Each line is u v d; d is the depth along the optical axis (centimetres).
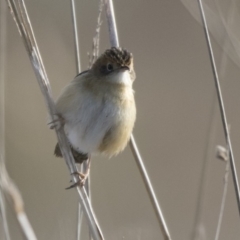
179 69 1393
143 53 1391
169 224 1198
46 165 1141
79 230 791
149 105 1357
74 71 1223
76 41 827
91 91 766
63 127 750
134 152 807
